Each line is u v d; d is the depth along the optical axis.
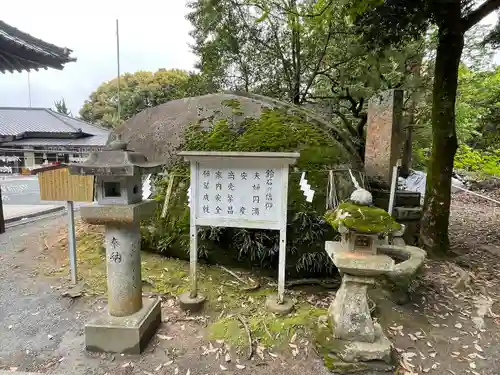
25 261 4.45
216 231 3.89
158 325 2.88
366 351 2.39
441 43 4.55
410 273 3.17
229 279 3.74
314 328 2.80
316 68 8.10
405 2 4.41
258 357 2.51
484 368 2.46
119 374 2.33
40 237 5.52
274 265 3.85
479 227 7.04
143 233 4.41
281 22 8.09
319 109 8.49
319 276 3.77
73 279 3.68
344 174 3.98
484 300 3.56
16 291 3.57
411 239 5.26
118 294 2.60
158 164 2.79
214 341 2.69
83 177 3.52
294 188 3.76
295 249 3.71
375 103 5.54
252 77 9.05
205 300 3.24
